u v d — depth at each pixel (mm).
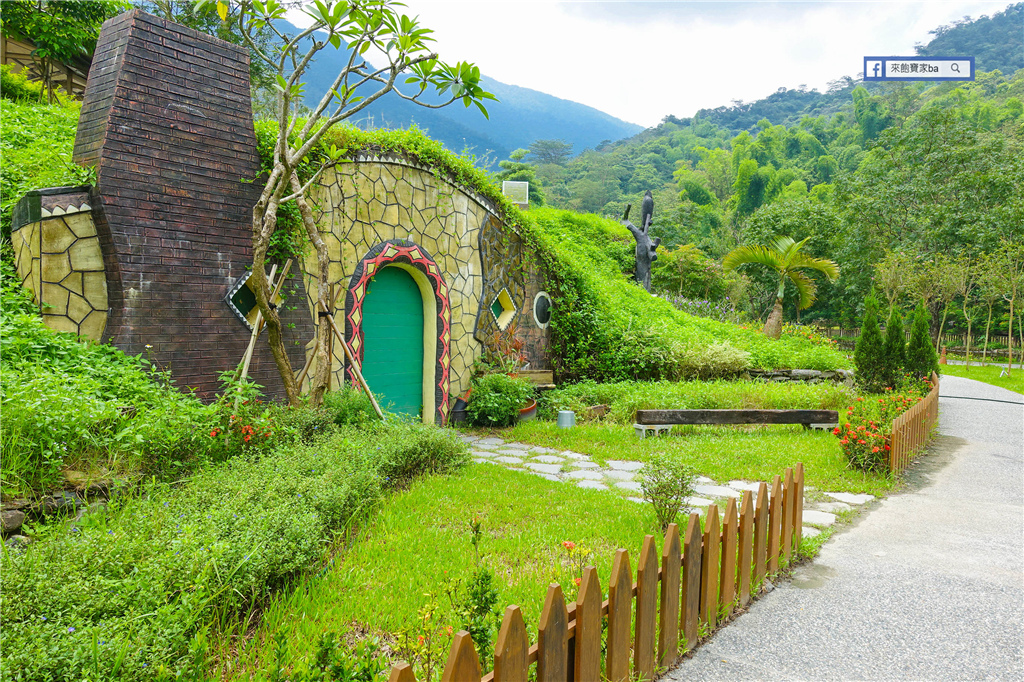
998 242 31312
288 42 6059
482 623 2545
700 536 3439
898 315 13344
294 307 7828
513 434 9797
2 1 12320
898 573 4527
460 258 10836
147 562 3137
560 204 117500
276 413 6398
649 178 130375
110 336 6184
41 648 2338
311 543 3893
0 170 7023
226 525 3768
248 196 7270
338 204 8539
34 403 4309
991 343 39750
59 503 4121
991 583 4355
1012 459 8773
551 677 2303
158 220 6449
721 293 31328
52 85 14305
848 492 6793
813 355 15109
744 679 3084
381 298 9539
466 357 10969
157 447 4926
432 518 5168
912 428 8484
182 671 2518
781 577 4414
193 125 6797
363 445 6062
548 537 4785
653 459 5246
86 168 6289
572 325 13266
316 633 3182
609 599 2713
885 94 108188
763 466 7566
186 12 9117
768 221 43219
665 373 13414
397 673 1815
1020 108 67562
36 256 5871
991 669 3227
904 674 3166
